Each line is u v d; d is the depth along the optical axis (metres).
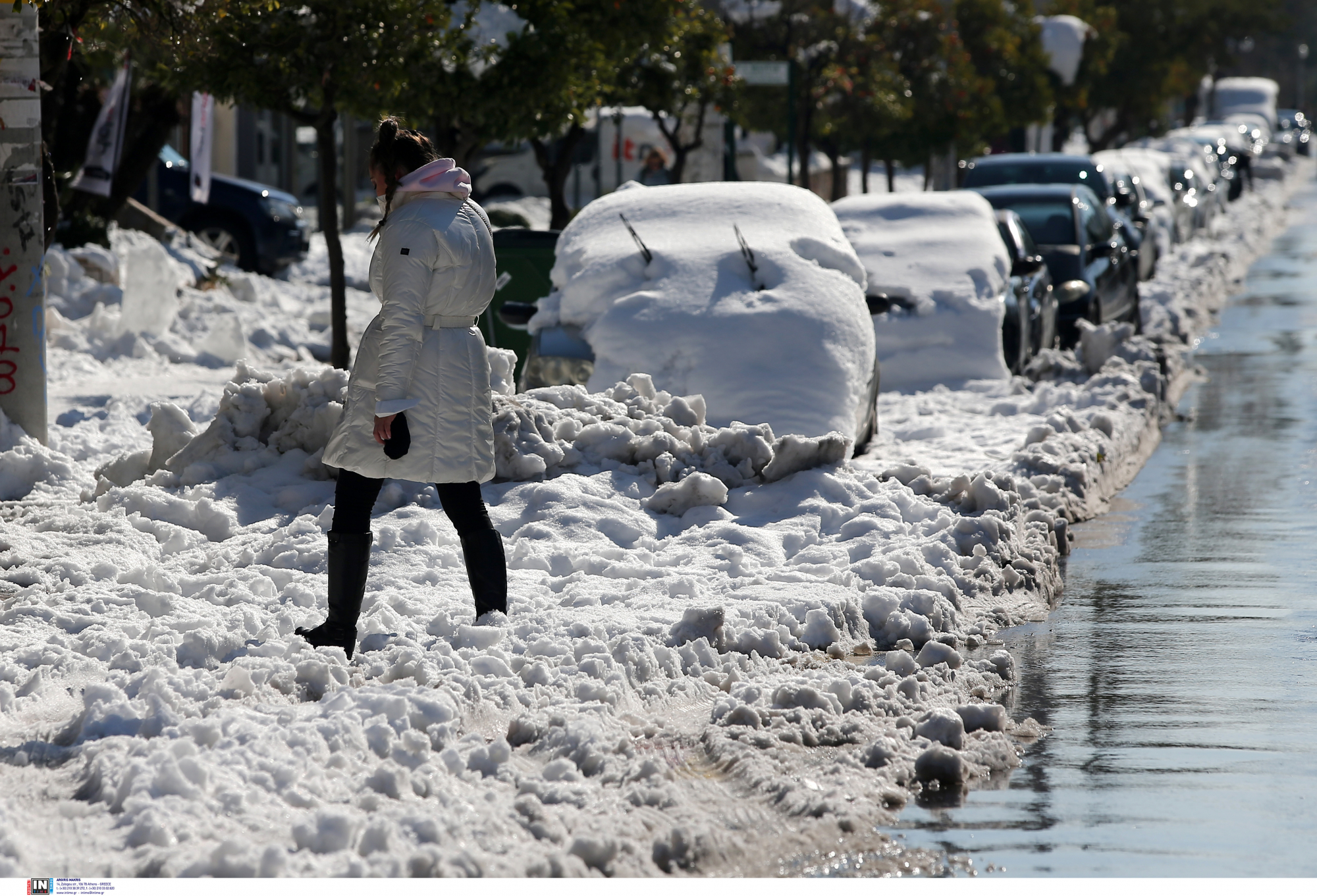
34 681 18.39
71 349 53.78
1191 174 122.94
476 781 15.61
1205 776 17.08
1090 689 20.62
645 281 37.06
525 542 26.20
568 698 18.53
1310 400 50.91
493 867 13.39
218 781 14.59
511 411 29.78
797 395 34.09
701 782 16.30
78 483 31.08
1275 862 14.67
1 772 15.51
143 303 56.03
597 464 30.05
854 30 102.62
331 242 50.25
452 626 21.08
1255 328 73.38
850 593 23.81
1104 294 63.25
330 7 46.53
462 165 59.84
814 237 37.75
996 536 26.91
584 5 62.72
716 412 34.16
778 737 17.61
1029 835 15.33
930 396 45.62
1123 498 35.47
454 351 19.89
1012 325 50.62
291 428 30.06
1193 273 93.19
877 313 39.69
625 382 32.53
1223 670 21.45
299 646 19.41
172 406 30.70
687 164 79.06
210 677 18.27
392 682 18.53
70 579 23.81
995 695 20.33
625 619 21.91
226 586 23.45
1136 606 25.47
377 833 13.45
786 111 100.38
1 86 33.31
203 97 70.00
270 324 62.66
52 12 37.34
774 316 35.09
